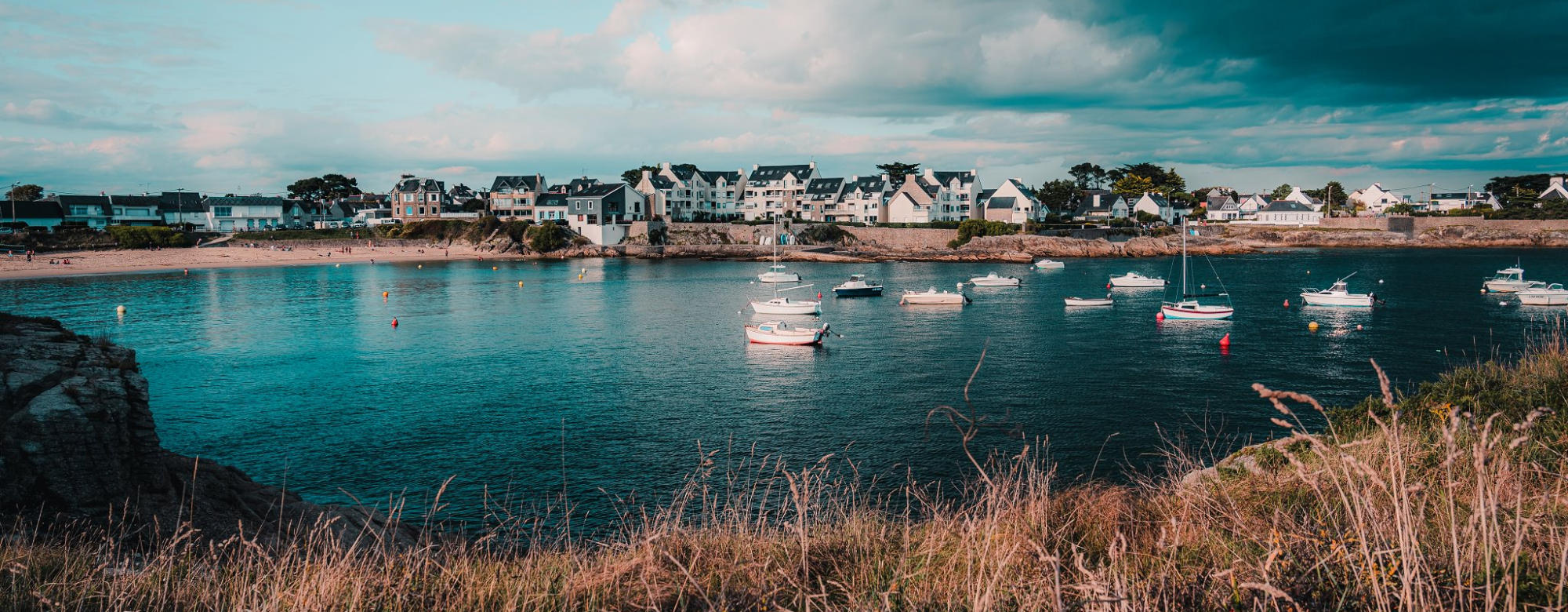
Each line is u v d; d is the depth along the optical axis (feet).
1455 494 21.13
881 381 100.17
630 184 437.58
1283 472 27.73
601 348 126.72
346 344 129.90
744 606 19.81
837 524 29.35
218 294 206.08
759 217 453.17
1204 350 120.67
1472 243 397.39
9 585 22.06
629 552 25.90
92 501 34.91
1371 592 15.35
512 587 22.07
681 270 300.40
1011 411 83.46
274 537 37.24
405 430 79.10
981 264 333.83
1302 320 151.94
